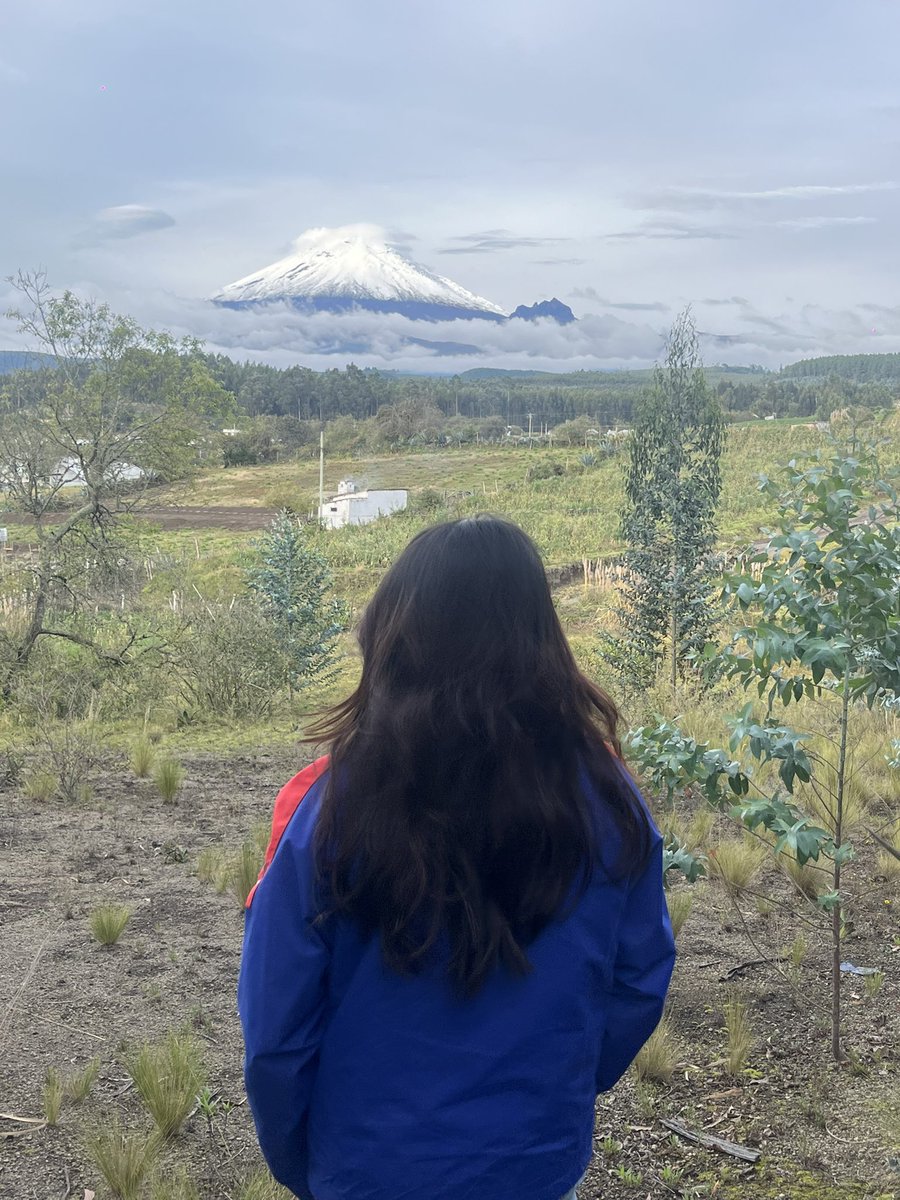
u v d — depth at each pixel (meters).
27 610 13.41
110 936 4.26
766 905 4.64
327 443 139.00
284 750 9.21
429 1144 1.19
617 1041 1.36
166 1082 2.96
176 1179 2.62
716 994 3.79
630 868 1.27
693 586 10.63
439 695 1.20
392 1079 1.20
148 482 13.73
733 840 5.49
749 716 3.03
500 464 99.56
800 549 3.07
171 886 5.06
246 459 118.25
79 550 13.28
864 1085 3.12
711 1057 3.33
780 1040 3.44
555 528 42.84
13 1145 2.81
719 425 11.01
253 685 11.45
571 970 1.23
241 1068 3.28
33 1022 3.56
